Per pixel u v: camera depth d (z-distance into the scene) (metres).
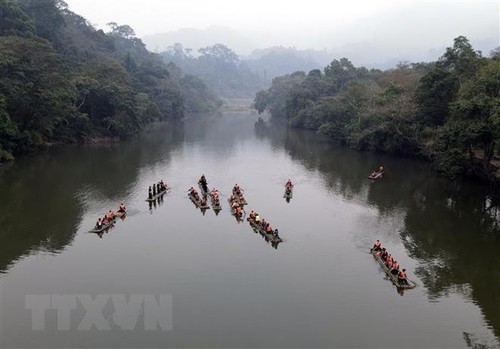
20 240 49.09
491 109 63.72
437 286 40.53
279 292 38.69
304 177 83.12
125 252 46.38
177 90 190.00
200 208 61.31
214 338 32.00
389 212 61.72
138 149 111.06
